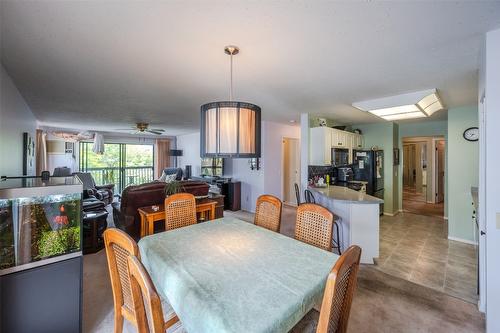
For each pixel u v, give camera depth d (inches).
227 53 72.5
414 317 77.0
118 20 55.1
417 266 113.0
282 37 62.8
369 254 114.4
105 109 156.2
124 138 310.5
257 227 86.5
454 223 148.5
